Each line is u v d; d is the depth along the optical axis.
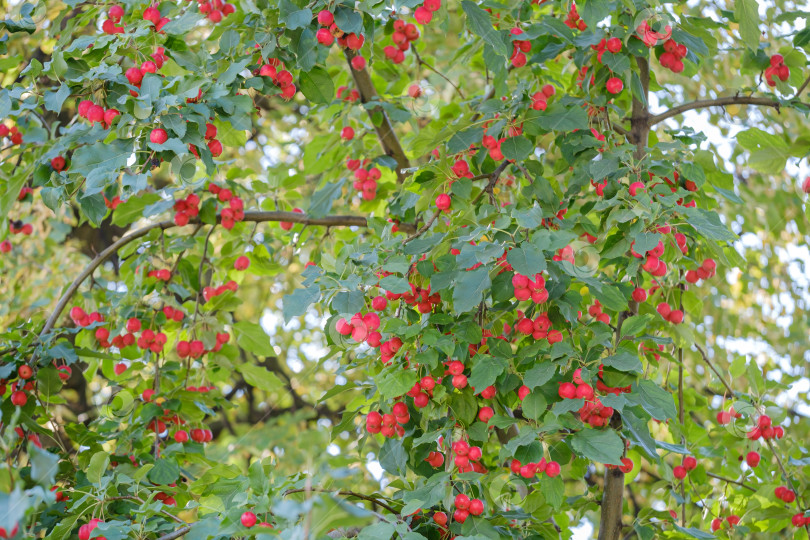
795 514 3.56
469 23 3.10
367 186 4.11
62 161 3.30
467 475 2.55
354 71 4.13
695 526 3.95
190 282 4.16
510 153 3.09
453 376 2.75
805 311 5.84
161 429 3.66
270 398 6.96
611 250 2.93
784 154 3.53
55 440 3.30
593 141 3.22
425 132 3.48
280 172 4.41
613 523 3.32
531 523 2.81
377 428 2.88
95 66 3.13
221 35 3.33
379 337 2.65
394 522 2.35
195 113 2.88
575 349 2.81
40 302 4.23
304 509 1.76
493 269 2.69
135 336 3.94
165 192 3.93
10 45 4.90
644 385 2.74
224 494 2.56
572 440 2.53
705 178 3.30
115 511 2.93
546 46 3.69
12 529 1.65
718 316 5.40
